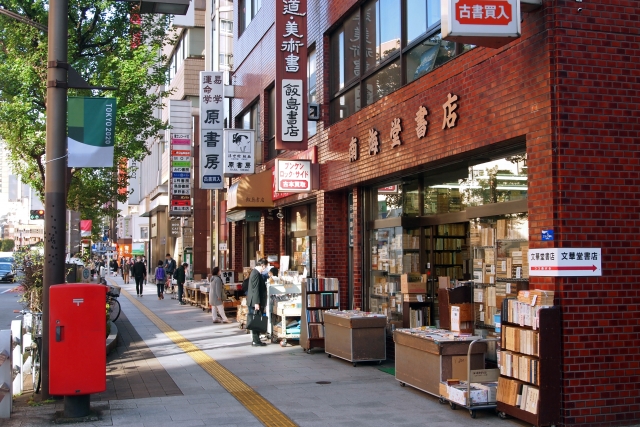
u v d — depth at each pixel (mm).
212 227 32469
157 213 49562
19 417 7809
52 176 8805
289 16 14500
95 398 8875
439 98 9898
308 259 17828
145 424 7457
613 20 7547
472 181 10164
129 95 16094
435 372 8445
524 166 8789
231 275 23516
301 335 13289
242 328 17578
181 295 27000
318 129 15273
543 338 7027
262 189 18922
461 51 9586
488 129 8602
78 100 9133
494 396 7766
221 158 22031
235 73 24031
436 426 7355
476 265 9984
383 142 11867
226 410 8141
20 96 14094
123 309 24172
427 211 11719
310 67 16219
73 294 7586
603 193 7391
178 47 39938
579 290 7211
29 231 153875
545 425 7000
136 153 17078
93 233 32125
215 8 31312
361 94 13219
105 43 15461
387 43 12156
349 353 11328
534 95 7652
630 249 7410
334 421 7586
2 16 13797
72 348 7547
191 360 12164
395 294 12469
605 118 7457
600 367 7195
